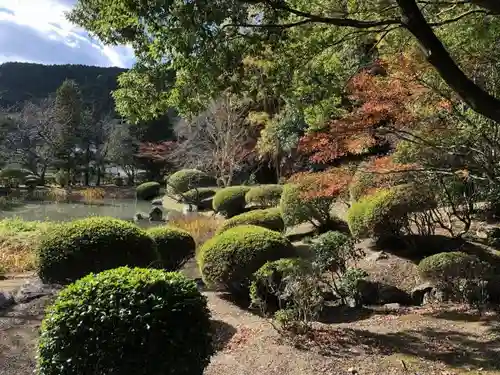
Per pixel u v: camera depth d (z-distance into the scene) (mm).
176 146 19641
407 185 6359
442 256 5152
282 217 8367
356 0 3963
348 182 5492
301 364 3432
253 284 4656
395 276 5781
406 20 2461
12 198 18750
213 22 2352
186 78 3004
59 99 23766
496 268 5539
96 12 3154
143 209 17172
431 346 3678
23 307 4707
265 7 2842
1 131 21734
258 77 3645
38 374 2398
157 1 2256
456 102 4621
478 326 4109
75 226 5141
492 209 7219
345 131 4641
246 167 16938
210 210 14570
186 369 2383
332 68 4648
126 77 3102
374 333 4035
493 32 3918
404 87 4414
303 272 4246
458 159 5016
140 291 2447
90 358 2277
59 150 22734
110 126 24672
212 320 4688
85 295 2406
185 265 7336
